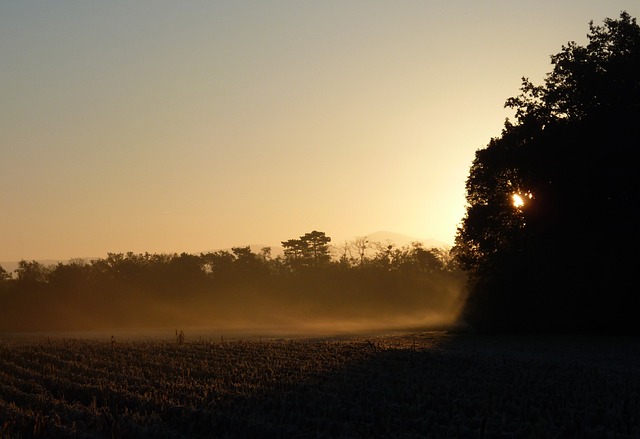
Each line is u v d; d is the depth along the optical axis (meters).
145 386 22.02
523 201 49.19
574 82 46.22
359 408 17.78
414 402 18.70
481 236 50.22
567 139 44.19
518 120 48.59
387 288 112.44
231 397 19.64
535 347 37.16
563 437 15.12
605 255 44.09
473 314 52.31
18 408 18.36
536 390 20.92
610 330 46.78
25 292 104.56
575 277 45.53
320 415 17.16
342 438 14.69
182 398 19.62
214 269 117.00
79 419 16.89
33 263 114.19
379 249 125.00
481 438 14.83
